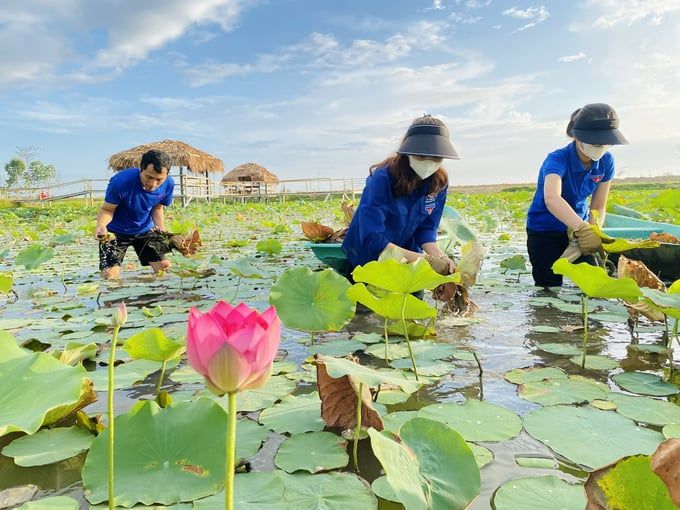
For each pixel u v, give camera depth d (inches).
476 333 97.2
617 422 56.2
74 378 50.8
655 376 71.8
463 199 699.4
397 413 59.7
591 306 117.7
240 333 26.3
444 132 104.3
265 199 1156.5
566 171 133.3
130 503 40.4
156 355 61.6
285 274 83.6
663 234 134.7
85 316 113.7
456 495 38.3
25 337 95.1
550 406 61.4
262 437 53.7
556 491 42.6
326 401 56.7
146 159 167.9
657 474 31.9
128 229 176.7
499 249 227.0
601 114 124.0
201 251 236.1
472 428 55.2
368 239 111.4
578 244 116.3
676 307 68.7
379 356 83.0
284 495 42.9
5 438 55.1
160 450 45.0
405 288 70.7
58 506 40.7
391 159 111.7
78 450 51.9
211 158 942.4
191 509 40.7
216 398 65.6
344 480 45.5
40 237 338.3
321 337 98.3
